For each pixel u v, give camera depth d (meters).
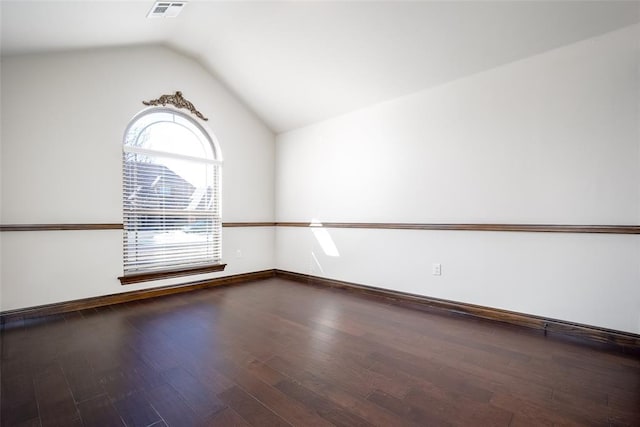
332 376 1.57
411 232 2.96
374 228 3.25
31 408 1.30
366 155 3.34
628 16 1.90
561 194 2.19
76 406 1.32
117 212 2.90
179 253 3.41
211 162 3.69
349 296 3.22
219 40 3.11
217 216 3.76
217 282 3.70
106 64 2.84
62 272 2.60
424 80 2.79
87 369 1.63
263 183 4.23
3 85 2.34
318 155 3.83
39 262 2.49
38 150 2.49
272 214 4.35
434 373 1.61
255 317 2.51
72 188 2.65
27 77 2.44
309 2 2.39
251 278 4.05
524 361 1.75
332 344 1.97
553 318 2.22
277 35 2.81
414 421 1.23
